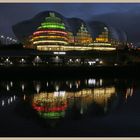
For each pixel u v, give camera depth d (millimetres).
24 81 62812
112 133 19188
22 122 22875
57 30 161750
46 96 39219
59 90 46406
